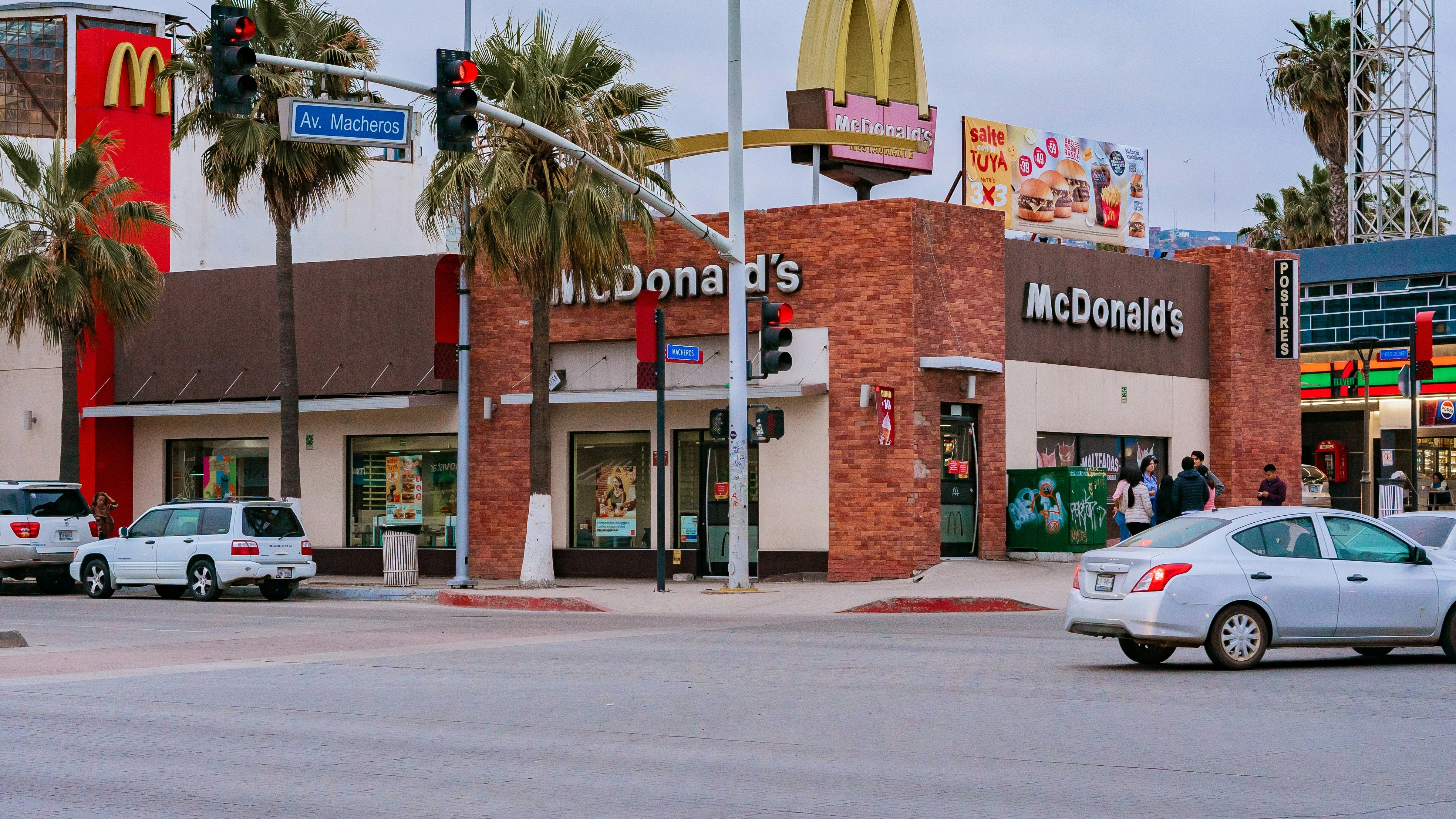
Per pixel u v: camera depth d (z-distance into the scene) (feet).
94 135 106.63
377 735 34.35
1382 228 156.97
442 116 60.49
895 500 86.07
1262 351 108.58
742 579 79.56
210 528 86.58
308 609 78.48
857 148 99.60
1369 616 46.83
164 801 26.55
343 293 103.35
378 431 103.14
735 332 78.79
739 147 78.02
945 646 54.13
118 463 111.86
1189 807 25.20
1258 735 33.22
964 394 88.74
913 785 27.48
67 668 49.16
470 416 98.53
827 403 88.58
